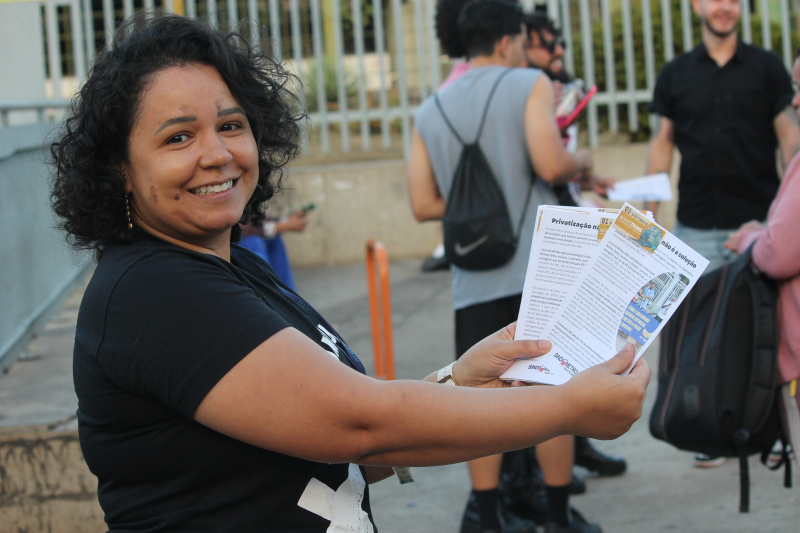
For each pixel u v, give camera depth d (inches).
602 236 55.8
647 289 53.9
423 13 324.5
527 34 157.4
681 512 131.3
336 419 44.8
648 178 147.8
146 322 45.5
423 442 46.4
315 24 312.5
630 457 155.6
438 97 124.8
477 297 118.6
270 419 44.3
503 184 118.0
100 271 49.2
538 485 135.1
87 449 49.7
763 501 132.6
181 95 49.0
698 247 154.4
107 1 306.2
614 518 131.2
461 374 58.6
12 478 119.9
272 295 55.1
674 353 102.1
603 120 336.8
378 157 343.3
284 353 45.1
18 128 183.3
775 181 151.8
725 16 146.8
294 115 62.8
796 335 92.6
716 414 94.5
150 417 47.0
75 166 49.7
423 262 320.8
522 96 117.0
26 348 174.6
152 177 49.2
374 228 323.6
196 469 47.7
